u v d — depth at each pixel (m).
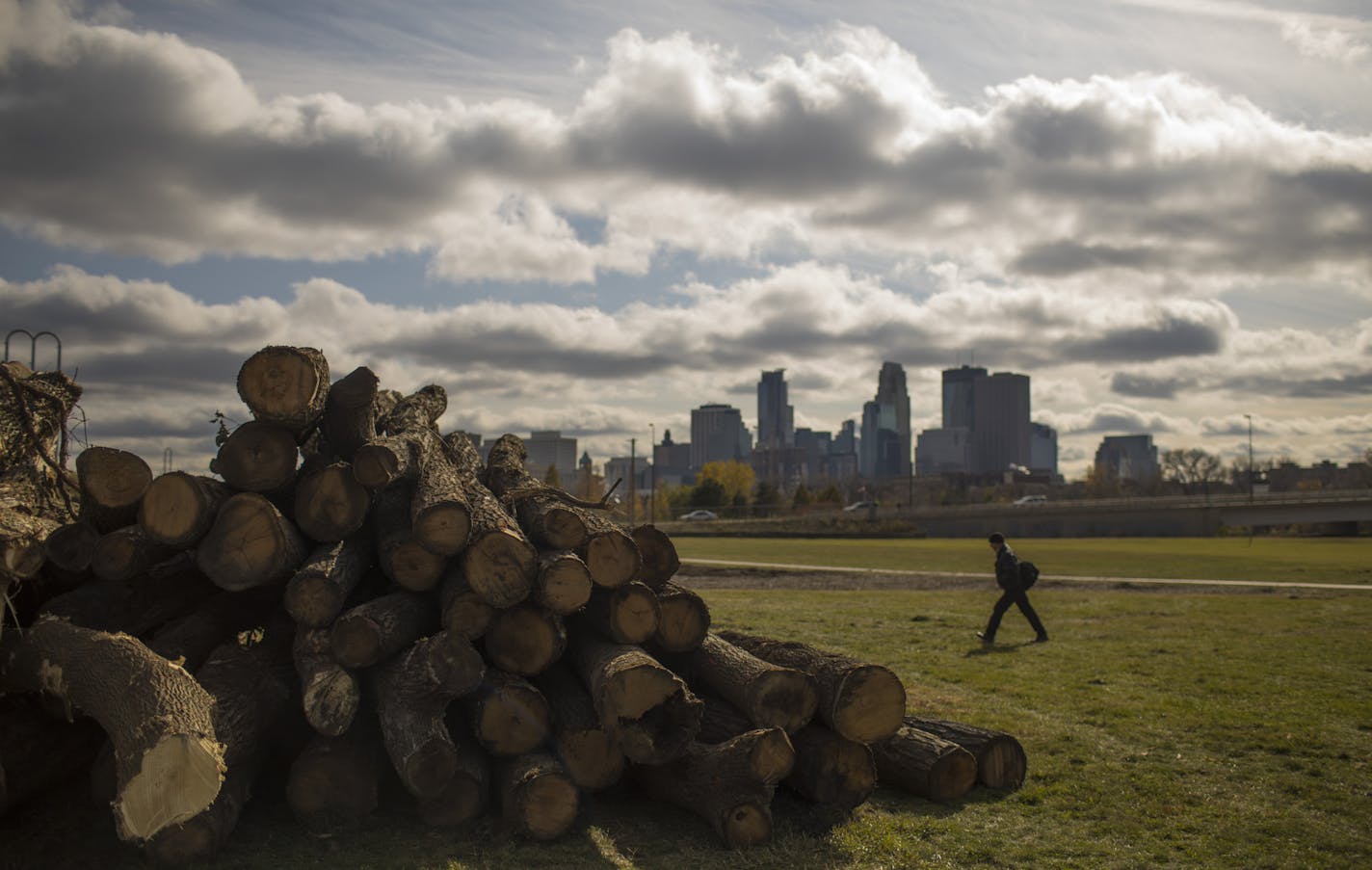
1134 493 132.62
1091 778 7.70
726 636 8.73
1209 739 8.83
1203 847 6.27
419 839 6.17
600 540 7.23
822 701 6.91
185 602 7.63
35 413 8.07
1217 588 25.36
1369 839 6.40
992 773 7.45
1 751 5.96
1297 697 10.66
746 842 6.15
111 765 5.82
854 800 6.77
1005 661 13.10
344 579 6.72
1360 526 92.19
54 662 5.73
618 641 7.20
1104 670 12.38
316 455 8.22
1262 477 128.12
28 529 6.09
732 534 64.19
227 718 5.98
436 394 11.80
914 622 17.55
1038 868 5.93
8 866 5.63
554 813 6.19
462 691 6.16
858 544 53.44
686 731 6.36
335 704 6.17
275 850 5.95
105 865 5.70
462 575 6.97
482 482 10.86
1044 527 84.81
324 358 7.36
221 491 6.99
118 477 6.99
